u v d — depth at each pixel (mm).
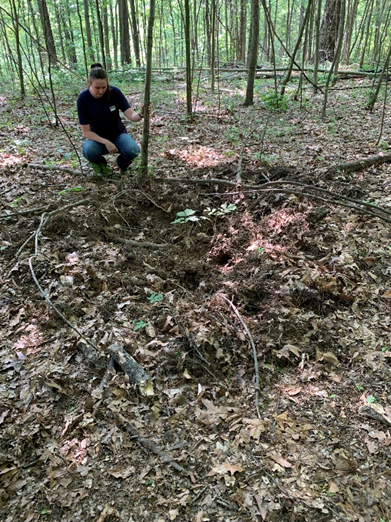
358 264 3035
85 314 2615
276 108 7684
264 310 2682
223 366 2348
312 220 3451
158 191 4066
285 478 1797
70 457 1864
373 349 2434
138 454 1886
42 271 2893
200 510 1679
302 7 16094
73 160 5137
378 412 2064
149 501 1708
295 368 2367
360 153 5137
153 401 2117
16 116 7656
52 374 2215
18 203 3861
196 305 2719
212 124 6941
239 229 3539
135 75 12992
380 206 3738
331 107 7934
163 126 6832
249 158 4992
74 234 3344
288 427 2023
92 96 4090
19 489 1748
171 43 24031
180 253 3369
